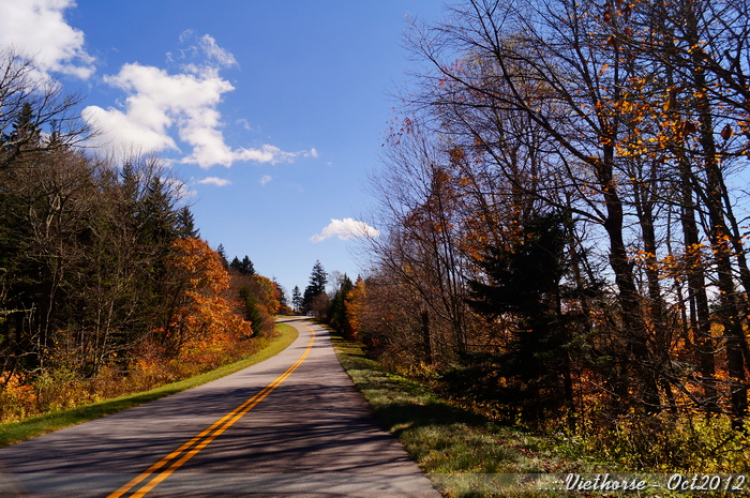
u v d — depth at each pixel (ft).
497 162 51.24
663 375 30.53
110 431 29.17
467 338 68.90
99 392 59.06
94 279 85.05
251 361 120.26
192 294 115.14
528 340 40.73
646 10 24.35
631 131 29.89
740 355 33.86
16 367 74.28
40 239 77.87
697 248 28.68
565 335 39.22
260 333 220.64
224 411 37.86
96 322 83.30
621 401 34.27
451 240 68.23
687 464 27.40
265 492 16.94
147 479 18.52
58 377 56.24
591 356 38.22
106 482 18.07
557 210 45.52
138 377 72.08
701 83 23.26
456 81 45.09
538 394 41.11
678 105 24.76
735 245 27.50
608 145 35.91
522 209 50.34
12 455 22.74
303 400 44.86
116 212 91.71
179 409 39.37
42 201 79.30
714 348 31.55
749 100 22.39
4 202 77.56
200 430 29.43
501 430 30.32
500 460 21.47
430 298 79.15
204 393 52.24
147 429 29.84
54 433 28.66
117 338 89.04
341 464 21.11
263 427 30.53
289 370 86.48
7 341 86.38
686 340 30.96
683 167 28.30
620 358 36.63
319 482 18.21
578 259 40.60
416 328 92.07
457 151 53.16
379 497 16.43
